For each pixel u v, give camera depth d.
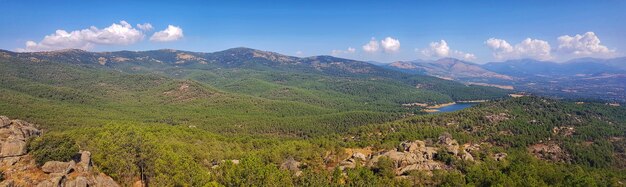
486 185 110.75
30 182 71.69
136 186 97.88
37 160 78.56
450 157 149.00
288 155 150.62
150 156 103.38
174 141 158.12
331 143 190.50
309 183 100.56
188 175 93.94
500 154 174.75
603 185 132.38
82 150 95.56
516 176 113.19
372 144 196.75
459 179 111.62
